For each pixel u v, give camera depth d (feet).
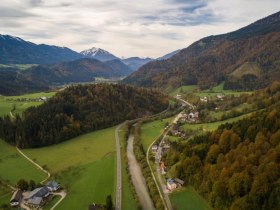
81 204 485.56
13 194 528.63
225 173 432.66
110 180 562.66
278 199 360.07
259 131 486.38
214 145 508.94
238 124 558.97
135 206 465.06
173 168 556.92
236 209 381.40
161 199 471.62
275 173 391.04
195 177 484.74
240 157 446.19
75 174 615.57
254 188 385.91
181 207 444.55
